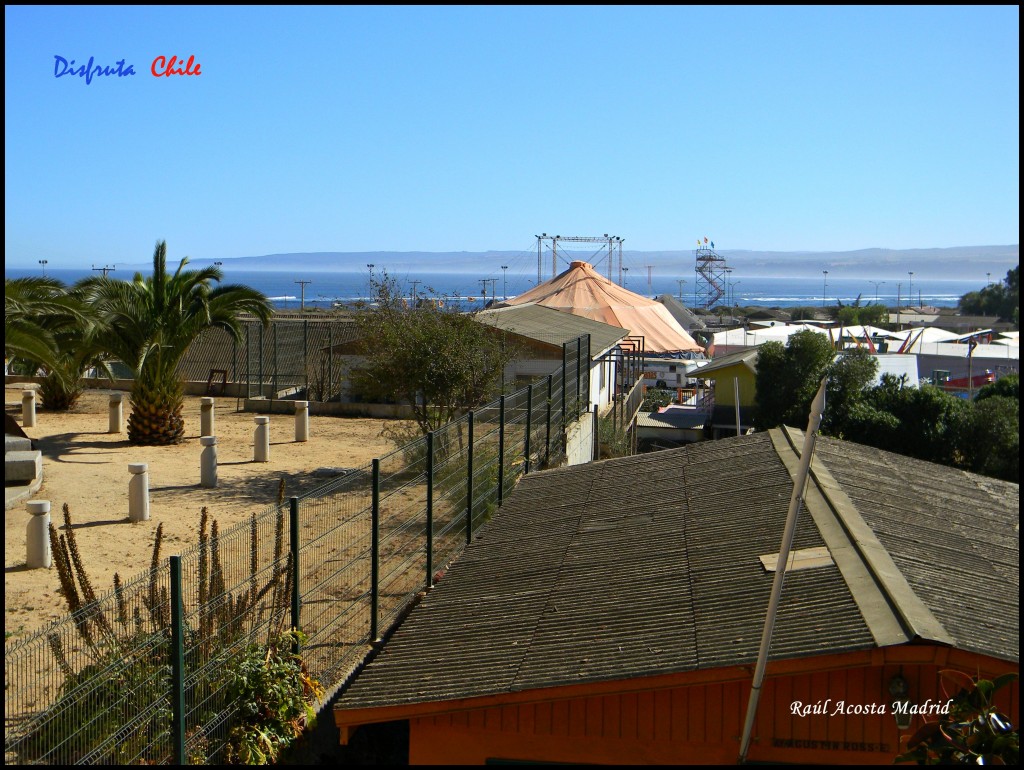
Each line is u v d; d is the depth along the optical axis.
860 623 6.57
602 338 33.22
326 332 35.06
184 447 24.05
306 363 33.12
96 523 15.95
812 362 36.31
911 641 6.18
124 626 7.98
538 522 11.36
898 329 100.69
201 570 8.59
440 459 15.21
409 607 11.81
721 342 69.19
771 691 6.71
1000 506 10.82
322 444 24.95
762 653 6.12
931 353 58.75
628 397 33.84
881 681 6.55
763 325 89.56
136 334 23.25
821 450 12.20
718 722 6.78
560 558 9.64
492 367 21.78
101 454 22.62
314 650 10.54
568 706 6.99
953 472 12.63
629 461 13.56
